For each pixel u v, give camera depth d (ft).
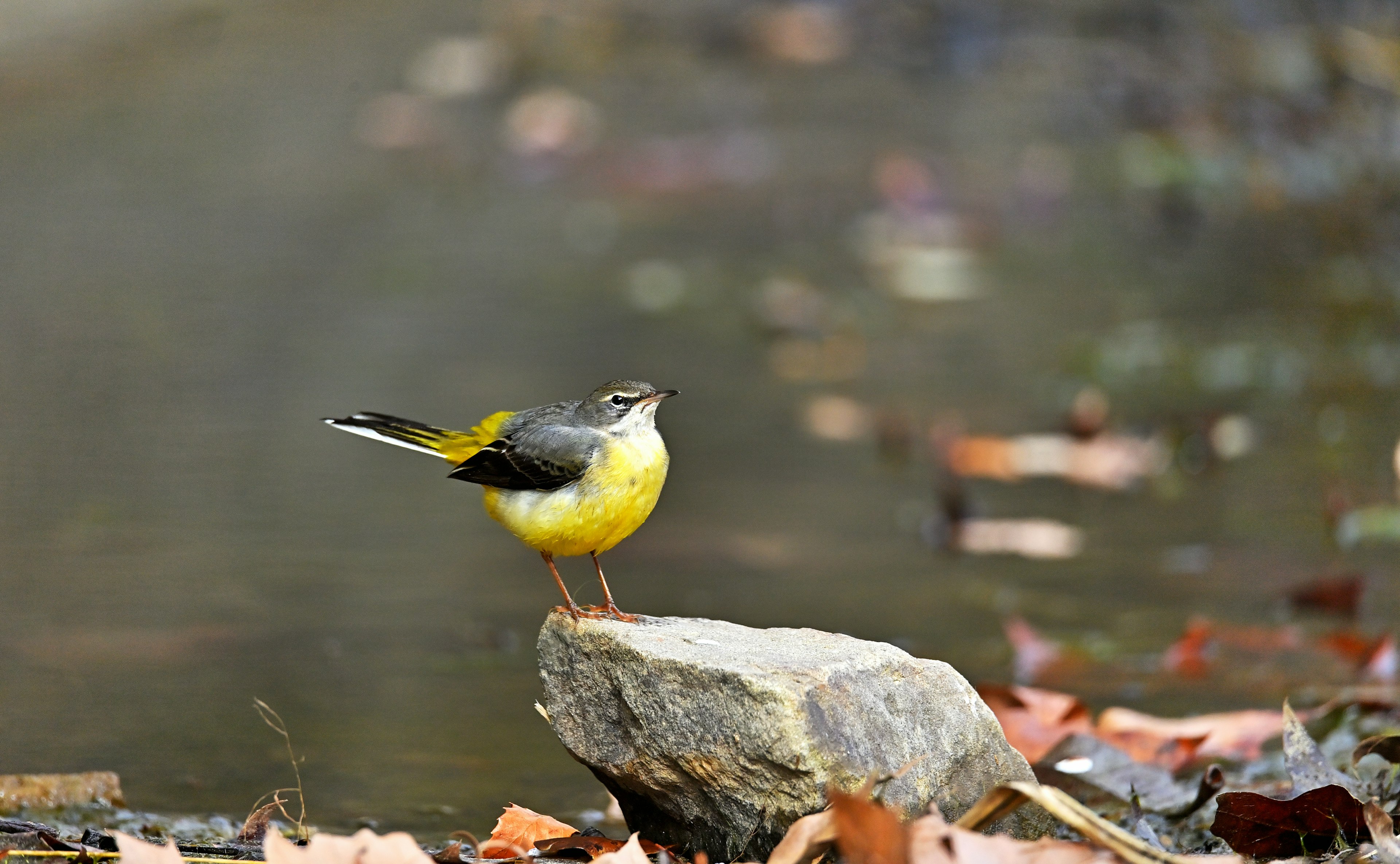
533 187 81.76
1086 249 71.97
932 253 72.33
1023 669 32.53
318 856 18.24
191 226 74.49
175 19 110.22
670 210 78.07
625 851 19.10
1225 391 54.24
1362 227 70.28
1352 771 23.39
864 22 105.29
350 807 25.20
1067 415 51.65
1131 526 43.21
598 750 21.94
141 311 62.80
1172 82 83.92
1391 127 73.82
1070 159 81.82
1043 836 20.94
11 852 20.35
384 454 49.88
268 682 31.40
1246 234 72.49
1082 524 43.37
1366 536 41.22
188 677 31.58
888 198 77.87
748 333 61.67
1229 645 33.76
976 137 85.46
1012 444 48.91
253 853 21.52
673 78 97.81
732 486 46.91
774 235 74.79
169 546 40.19
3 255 69.41
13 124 88.74
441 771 26.96
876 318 63.57
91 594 36.45
